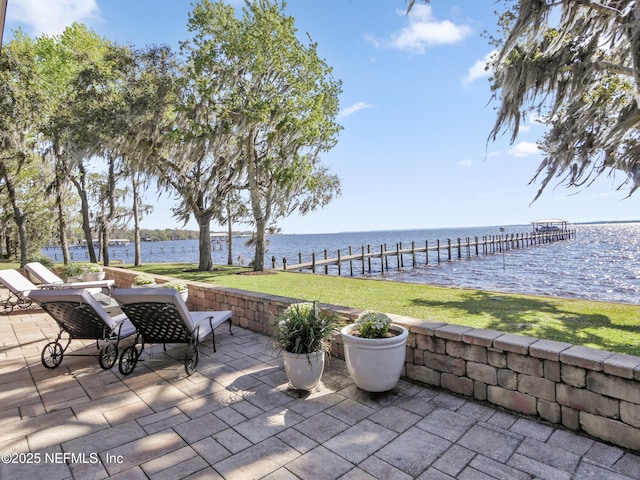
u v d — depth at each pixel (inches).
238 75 420.5
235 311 205.8
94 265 364.2
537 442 84.8
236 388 120.2
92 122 403.2
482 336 104.7
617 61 193.9
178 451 84.7
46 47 508.4
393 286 296.5
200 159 448.1
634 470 73.9
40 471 78.0
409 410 101.8
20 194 652.1
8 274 259.8
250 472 76.2
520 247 1238.9
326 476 74.2
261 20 396.8
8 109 434.0
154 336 144.9
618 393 81.4
